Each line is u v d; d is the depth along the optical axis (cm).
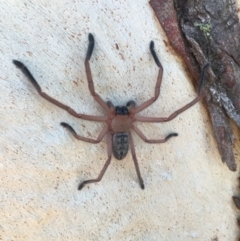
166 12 13
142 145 14
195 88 14
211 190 15
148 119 13
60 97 12
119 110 13
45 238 13
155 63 14
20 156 12
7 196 12
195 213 15
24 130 12
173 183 15
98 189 13
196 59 14
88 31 13
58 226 13
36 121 12
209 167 15
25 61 12
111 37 13
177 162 15
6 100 12
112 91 13
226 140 15
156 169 14
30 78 12
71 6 12
